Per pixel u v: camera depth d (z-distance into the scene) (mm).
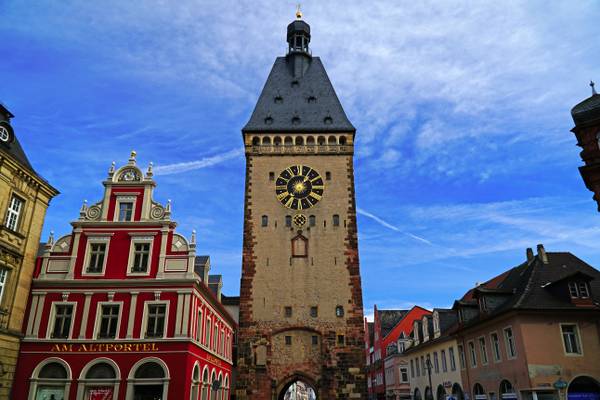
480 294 43312
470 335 46594
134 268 36688
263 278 45719
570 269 41375
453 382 51500
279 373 42812
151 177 39594
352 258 46469
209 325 42438
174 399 32812
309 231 47469
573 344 36188
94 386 33406
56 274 36500
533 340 35906
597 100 29047
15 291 33562
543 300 37656
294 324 44125
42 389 33438
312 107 54656
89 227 37906
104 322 35250
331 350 43344
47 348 34156
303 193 49094
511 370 37875
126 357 33906
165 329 34531
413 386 68125
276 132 51438
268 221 47906
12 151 33625
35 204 35500
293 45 61312
